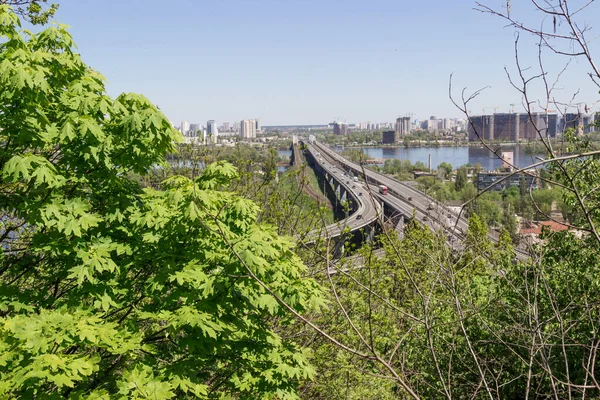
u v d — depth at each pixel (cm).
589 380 1011
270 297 743
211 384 928
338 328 1249
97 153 753
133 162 812
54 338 588
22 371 554
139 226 809
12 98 696
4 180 705
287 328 1357
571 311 1025
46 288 800
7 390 550
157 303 779
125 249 760
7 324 592
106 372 803
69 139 725
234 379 772
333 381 1219
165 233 776
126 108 778
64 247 719
